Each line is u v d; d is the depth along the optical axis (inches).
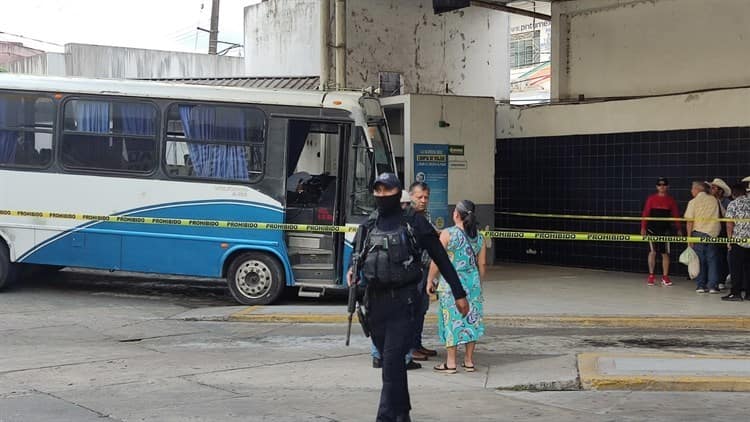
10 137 529.3
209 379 322.3
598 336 431.2
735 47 649.6
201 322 462.3
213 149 516.1
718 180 568.7
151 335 421.7
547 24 1504.7
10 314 472.7
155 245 518.0
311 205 511.8
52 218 524.4
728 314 478.6
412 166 679.7
